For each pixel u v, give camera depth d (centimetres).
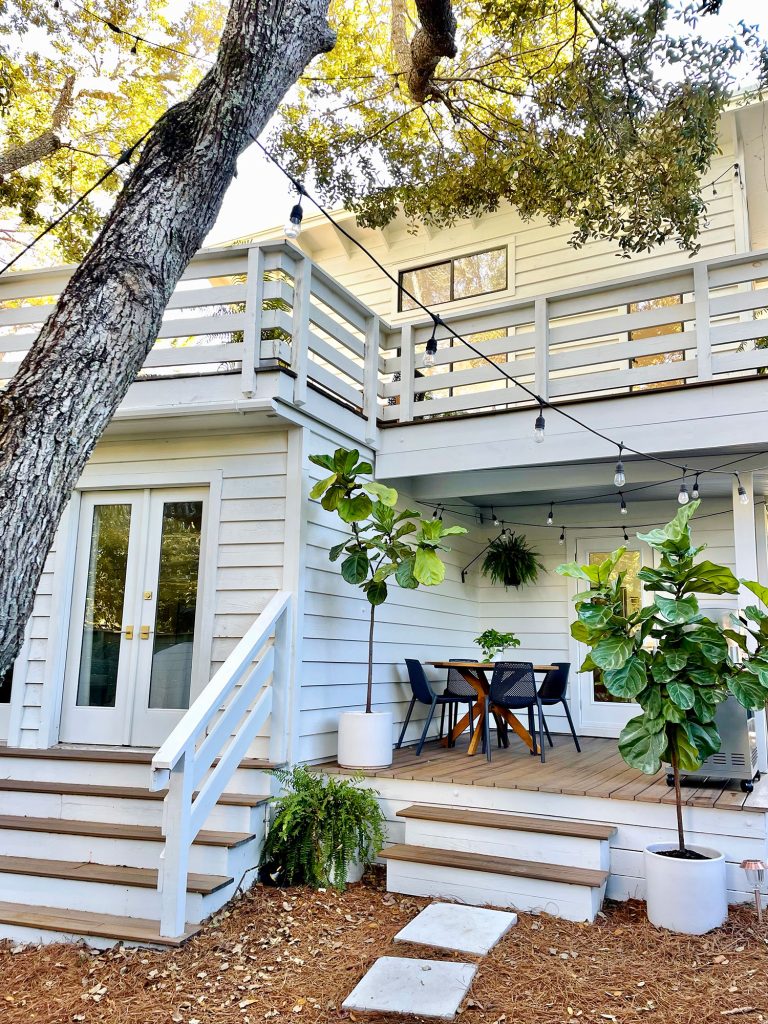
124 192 271
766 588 341
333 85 743
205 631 478
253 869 400
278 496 481
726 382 477
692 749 350
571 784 427
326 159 734
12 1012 275
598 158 595
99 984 294
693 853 359
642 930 339
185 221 274
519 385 495
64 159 811
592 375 521
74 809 425
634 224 613
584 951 317
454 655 749
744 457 527
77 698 504
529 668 533
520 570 779
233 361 462
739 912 357
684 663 342
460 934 328
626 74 572
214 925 345
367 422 574
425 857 393
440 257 849
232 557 483
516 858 393
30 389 233
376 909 373
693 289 497
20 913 355
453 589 755
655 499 724
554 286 775
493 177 681
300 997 280
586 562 774
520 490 610
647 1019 260
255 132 305
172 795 338
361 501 478
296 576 467
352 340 566
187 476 501
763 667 335
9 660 220
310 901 379
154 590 502
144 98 798
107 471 517
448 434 567
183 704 485
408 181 726
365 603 568
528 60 657
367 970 300
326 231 905
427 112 735
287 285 471
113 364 247
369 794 432
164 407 456
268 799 418
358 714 482
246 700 413
